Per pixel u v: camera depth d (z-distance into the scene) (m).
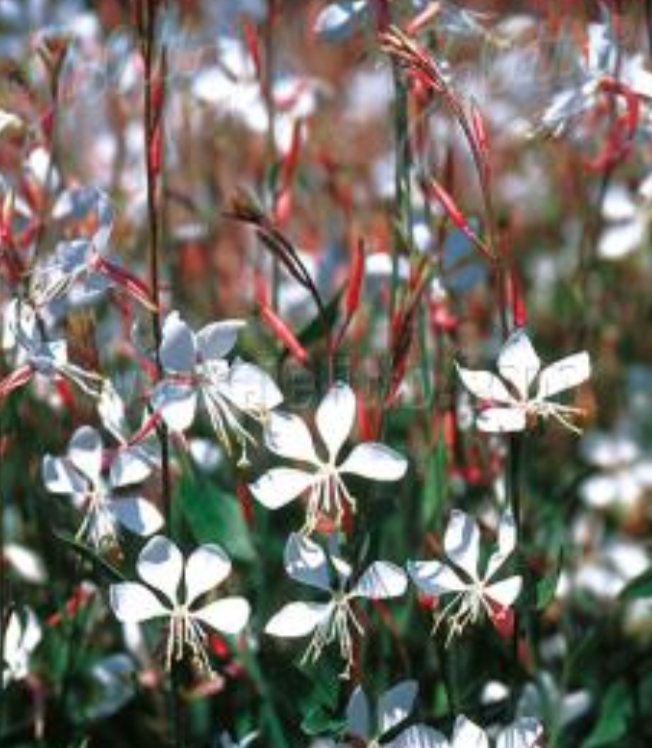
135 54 0.81
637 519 0.87
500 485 0.71
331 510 0.61
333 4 0.66
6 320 0.62
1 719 0.68
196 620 0.58
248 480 0.71
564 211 0.99
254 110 0.81
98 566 0.60
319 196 0.90
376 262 0.71
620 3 0.66
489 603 0.59
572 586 0.78
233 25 0.80
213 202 0.84
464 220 0.60
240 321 0.57
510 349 0.59
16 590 0.69
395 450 0.59
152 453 0.59
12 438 0.69
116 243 0.70
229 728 0.66
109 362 0.71
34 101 0.70
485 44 0.66
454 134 0.71
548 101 0.69
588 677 0.74
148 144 0.58
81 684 0.72
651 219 0.87
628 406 0.90
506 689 0.68
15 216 0.70
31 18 0.79
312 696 0.61
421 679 0.69
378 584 0.58
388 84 0.69
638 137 0.72
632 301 0.93
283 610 0.58
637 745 0.71
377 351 0.75
